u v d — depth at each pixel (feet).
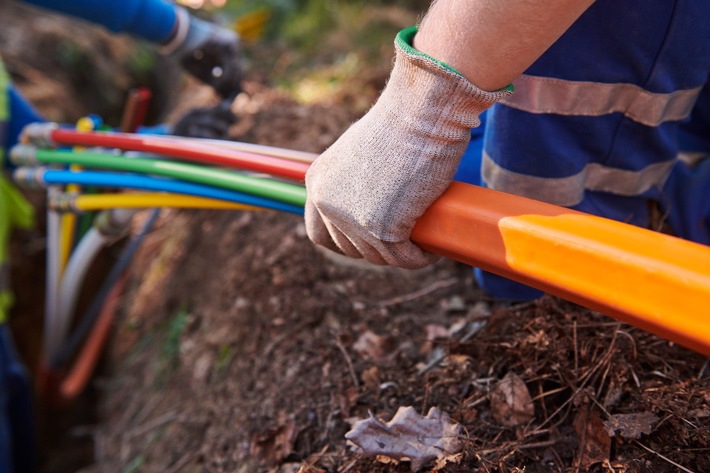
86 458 8.26
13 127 6.39
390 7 12.20
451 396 3.91
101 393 8.39
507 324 4.09
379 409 4.08
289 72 9.92
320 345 4.76
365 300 5.03
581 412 3.45
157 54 11.85
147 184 4.51
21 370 6.87
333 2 12.48
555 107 3.22
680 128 4.05
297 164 3.79
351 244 2.97
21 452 7.25
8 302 6.63
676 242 2.39
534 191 3.44
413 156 2.64
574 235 2.52
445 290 4.93
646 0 2.91
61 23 11.18
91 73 11.00
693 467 3.06
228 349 5.44
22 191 9.11
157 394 6.37
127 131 6.19
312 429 4.24
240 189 3.92
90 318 7.56
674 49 3.03
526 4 2.27
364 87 8.24
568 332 3.75
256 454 4.35
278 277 5.42
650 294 2.35
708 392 3.27
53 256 6.72
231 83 6.45
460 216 2.77
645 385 3.43
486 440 3.56
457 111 2.59
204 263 7.02
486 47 2.43
